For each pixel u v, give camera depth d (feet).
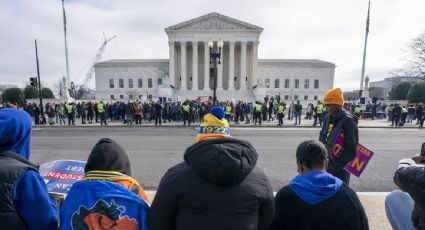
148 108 81.66
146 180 21.57
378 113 98.94
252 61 215.72
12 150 6.28
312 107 94.38
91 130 59.11
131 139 44.68
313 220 6.35
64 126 67.92
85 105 80.12
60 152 33.30
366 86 125.08
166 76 218.18
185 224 5.36
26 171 5.78
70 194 5.96
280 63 247.09
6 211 5.36
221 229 5.23
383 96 268.62
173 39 211.61
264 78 247.50
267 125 70.44
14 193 5.48
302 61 262.06
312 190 6.50
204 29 209.77
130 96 233.14
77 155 31.60
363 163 12.87
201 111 76.18
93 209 5.68
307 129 63.57
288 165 26.94
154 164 26.91
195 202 5.26
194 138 45.93
